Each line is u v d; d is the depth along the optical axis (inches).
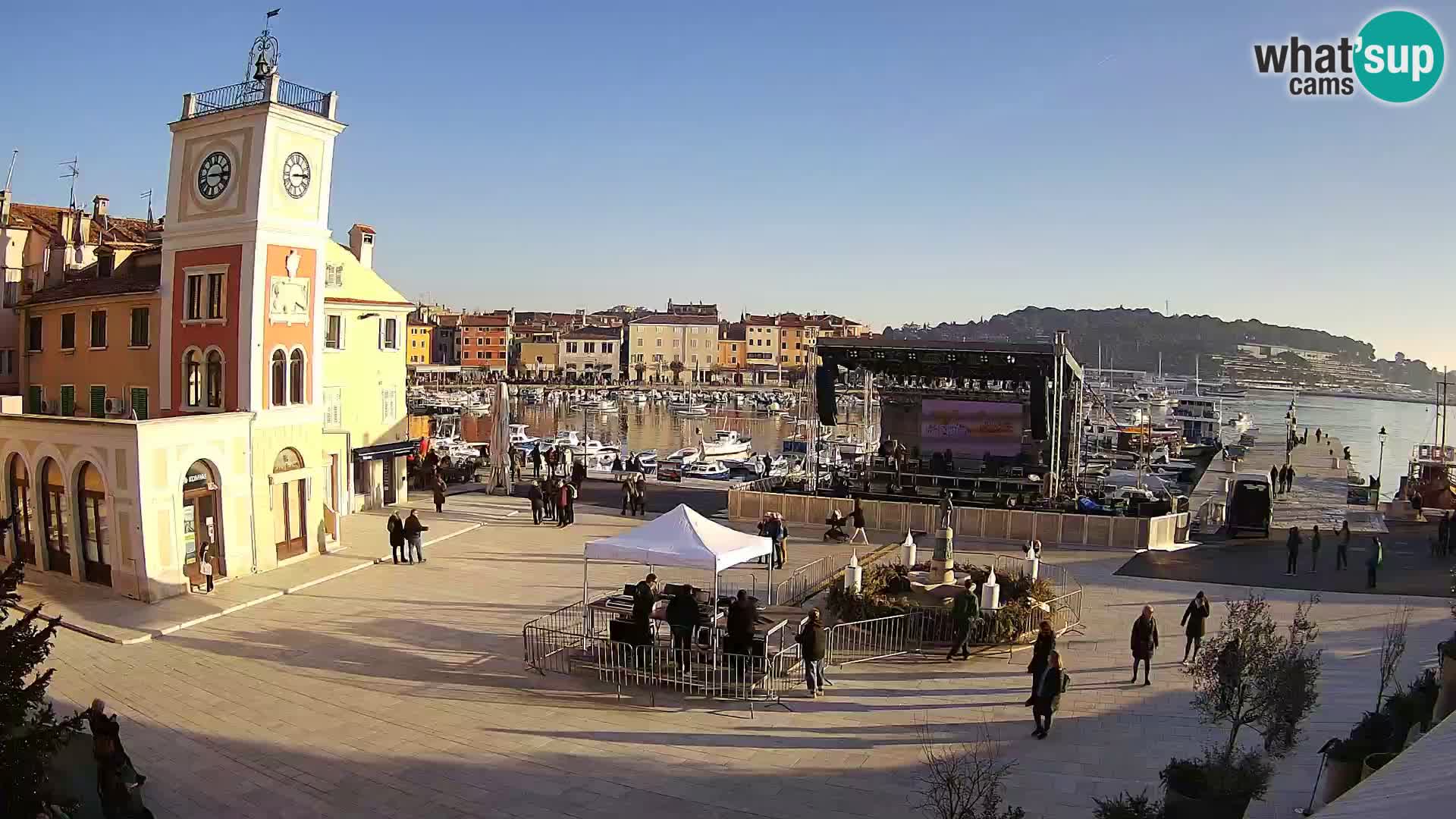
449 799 599.8
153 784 624.7
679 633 815.1
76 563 1106.1
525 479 2150.6
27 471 1141.1
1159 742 674.2
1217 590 1170.0
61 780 582.2
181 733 714.2
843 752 663.1
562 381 7273.6
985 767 614.2
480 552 1376.7
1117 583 1208.2
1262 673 563.5
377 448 1705.2
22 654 434.6
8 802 417.1
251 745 689.0
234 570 1167.6
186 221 1259.2
